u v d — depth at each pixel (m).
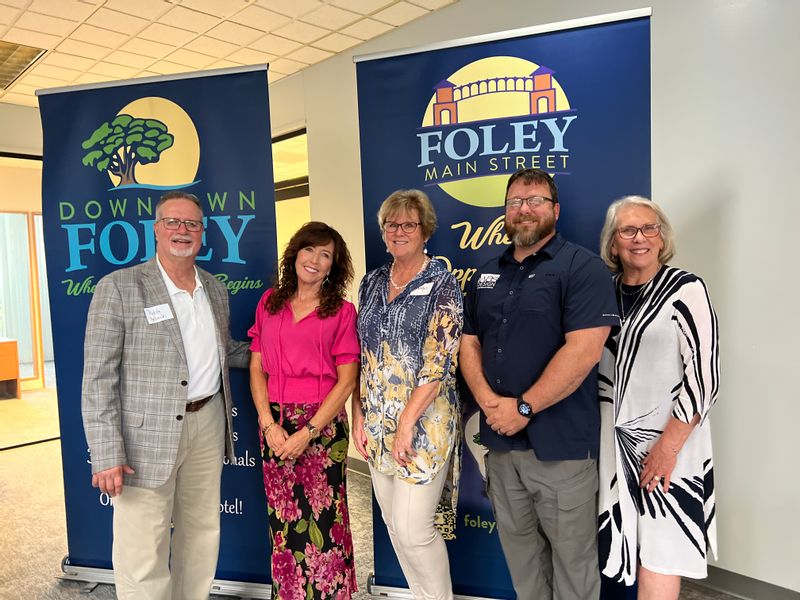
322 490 2.00
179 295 1.98
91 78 4.46
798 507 2.30
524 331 1.71
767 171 2.29
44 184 2.47
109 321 1.83
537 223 1.72
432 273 1.87
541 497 1.73
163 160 2.41
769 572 2.38
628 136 2.04
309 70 4.33
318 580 2.01
